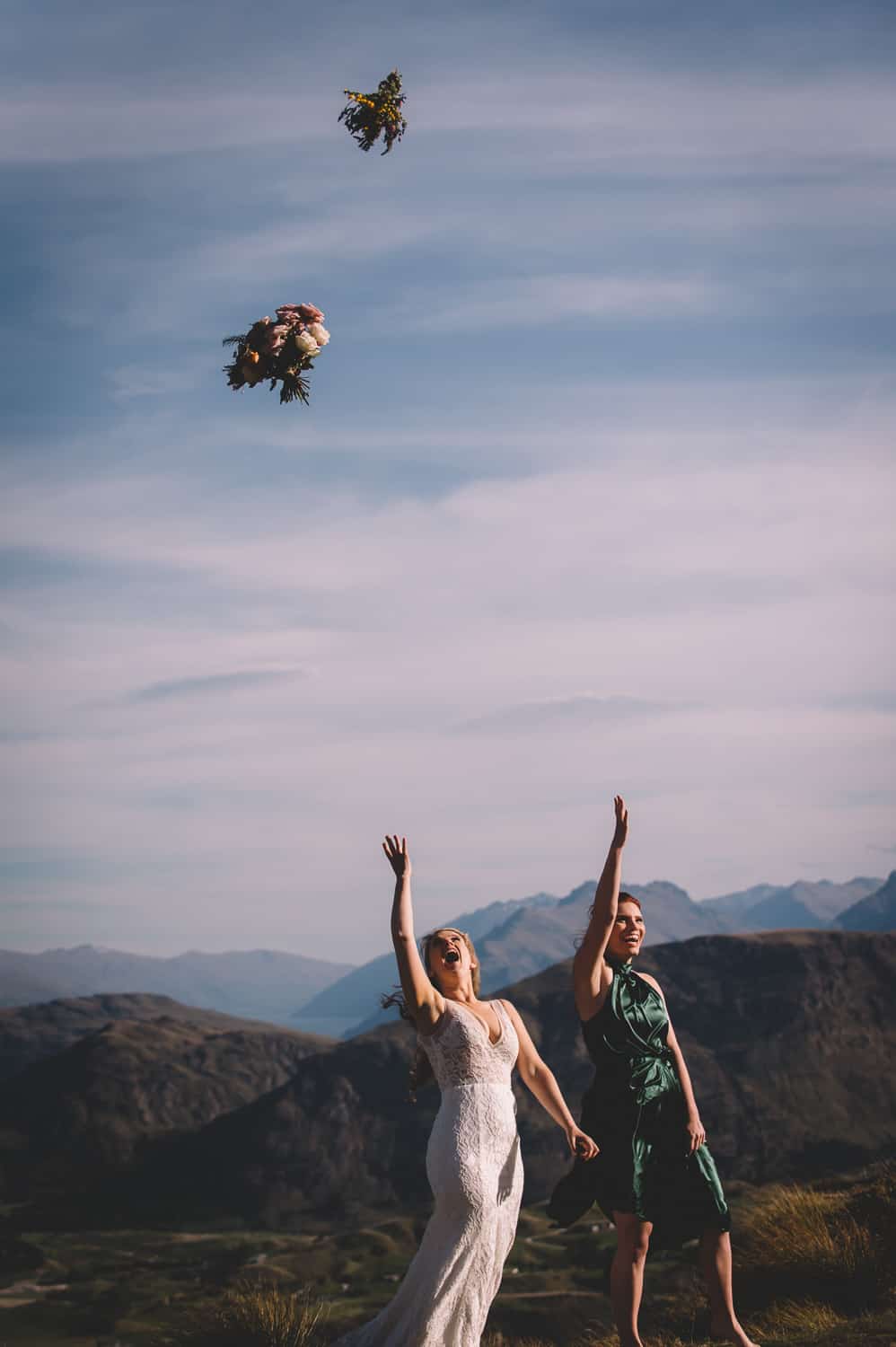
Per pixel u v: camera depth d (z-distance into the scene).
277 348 5.68
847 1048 157.12
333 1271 91.19
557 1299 50.00
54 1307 81.50
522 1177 6.11
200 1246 127.19
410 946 6.02
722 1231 6.46
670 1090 6.50
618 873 6.56
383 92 5.66
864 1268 10.13
